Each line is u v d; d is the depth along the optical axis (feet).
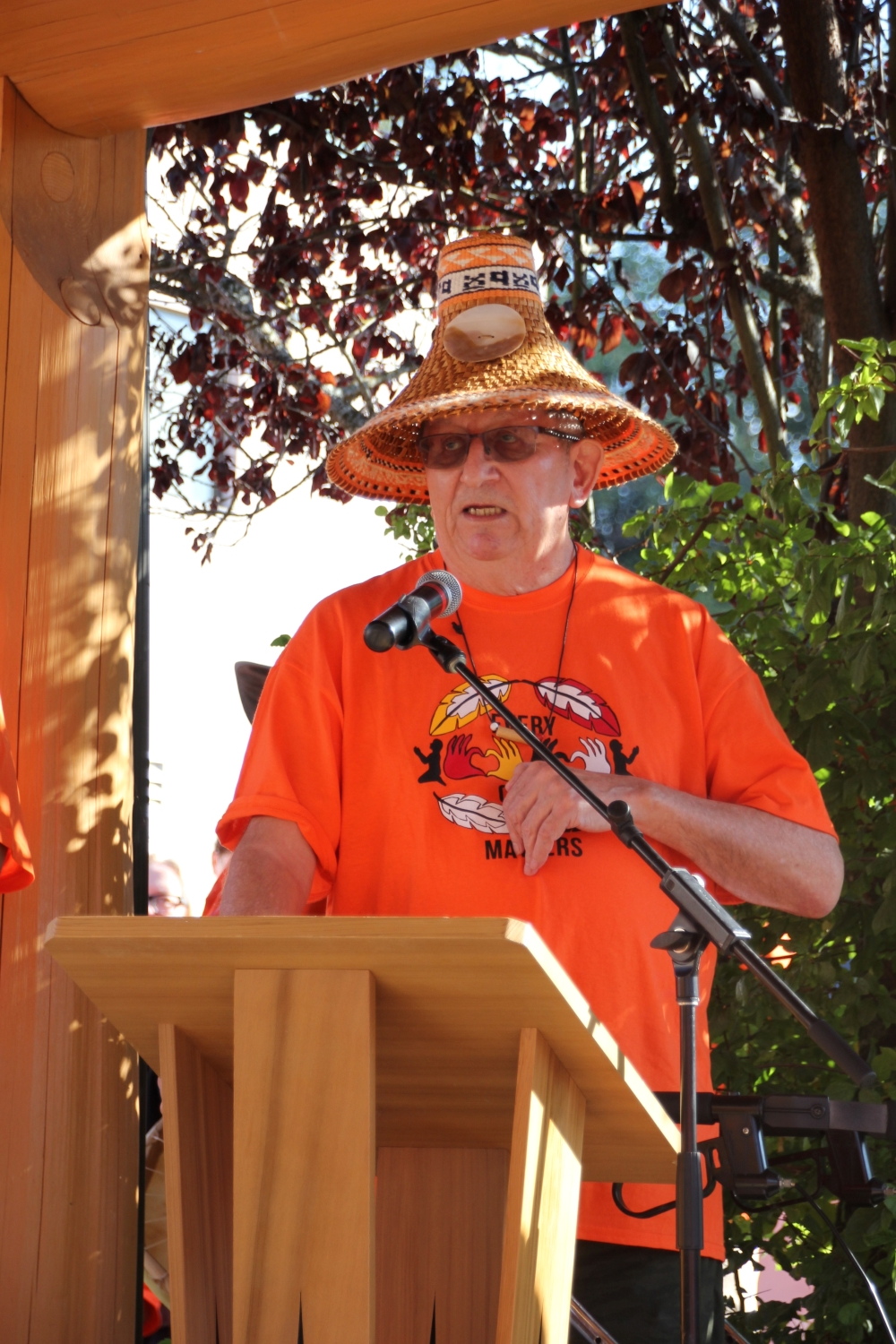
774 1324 17.35
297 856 12.60
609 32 31.94
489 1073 7.88
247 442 45.44
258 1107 6.95
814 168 26.84
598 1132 8.69
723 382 33.83
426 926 6.68
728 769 13.60
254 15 13.62
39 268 14.47
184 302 37.50
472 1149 9.75
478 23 13.66
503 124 34.14
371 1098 6.88
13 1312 12.98
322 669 13.30
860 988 17.22
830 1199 17.08
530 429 13.52
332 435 37.86
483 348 13.89
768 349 33.17
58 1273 13.30
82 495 14.52
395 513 23.63
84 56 14.03
